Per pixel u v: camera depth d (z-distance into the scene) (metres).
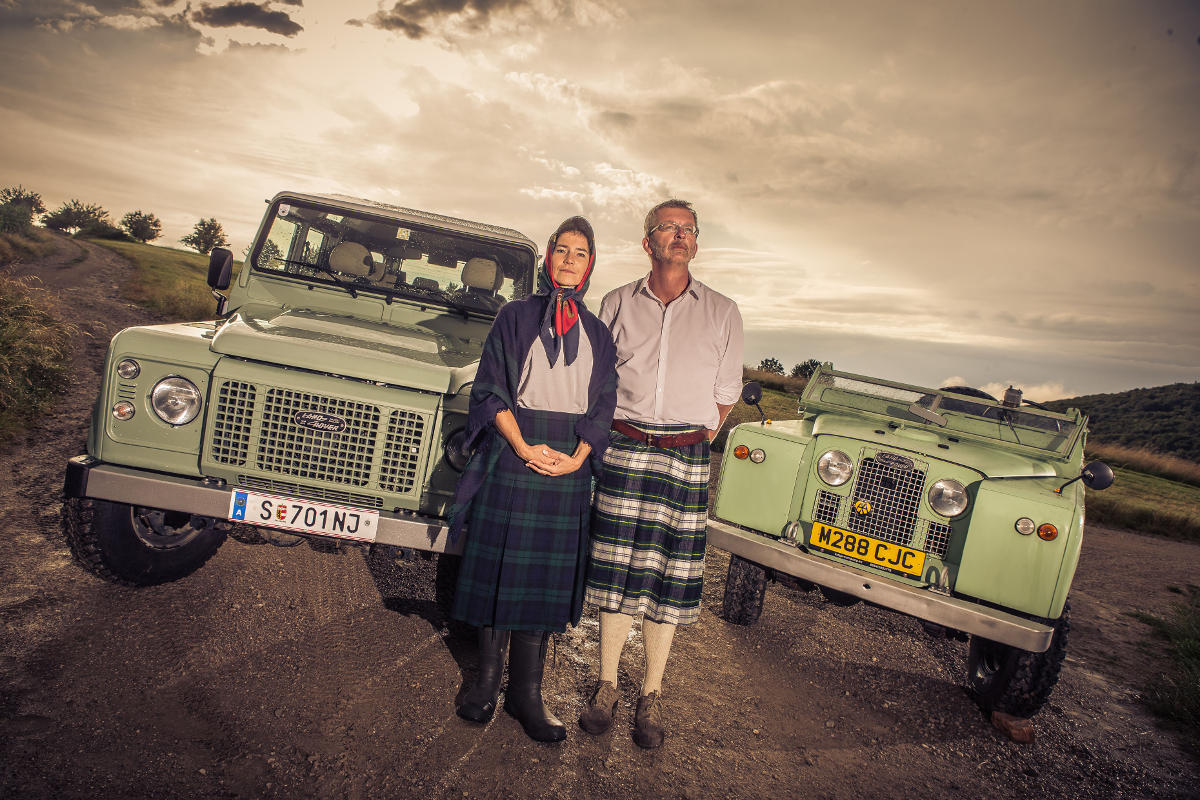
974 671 3.71
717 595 4.74
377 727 2.42
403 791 2.11
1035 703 3.25
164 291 19.75
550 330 2.39
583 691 3.00
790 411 15.17
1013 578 3.11
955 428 4.10
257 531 2.93
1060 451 3.82
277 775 2.08
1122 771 3.17
